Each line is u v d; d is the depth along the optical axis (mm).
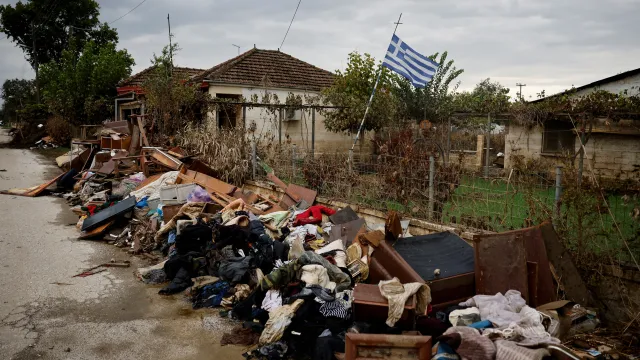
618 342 4645
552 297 5090
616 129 14359
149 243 8844
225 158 12367
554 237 5316
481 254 5285
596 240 5348
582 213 5414
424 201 7512
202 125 15086
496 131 21344
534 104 14609
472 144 20297
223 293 6387
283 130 19109
